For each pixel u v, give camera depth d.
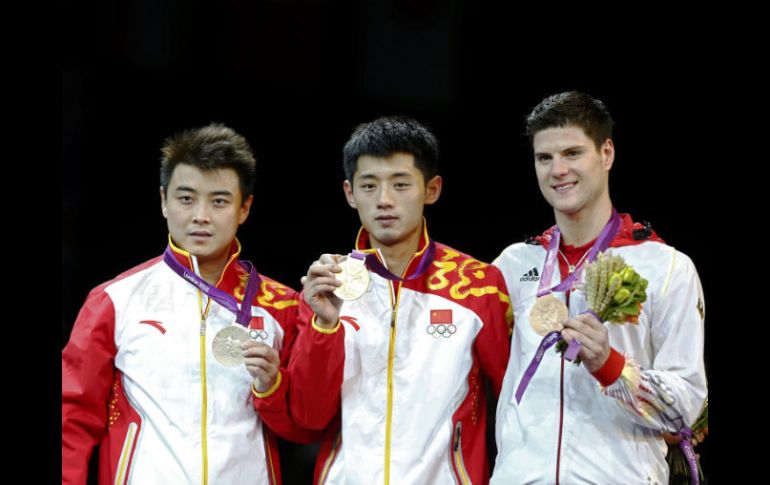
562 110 11.15
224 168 11.84
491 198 17.97
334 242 18.08
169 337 11.65
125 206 17.31
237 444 11.46
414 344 11.66
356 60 17.78
